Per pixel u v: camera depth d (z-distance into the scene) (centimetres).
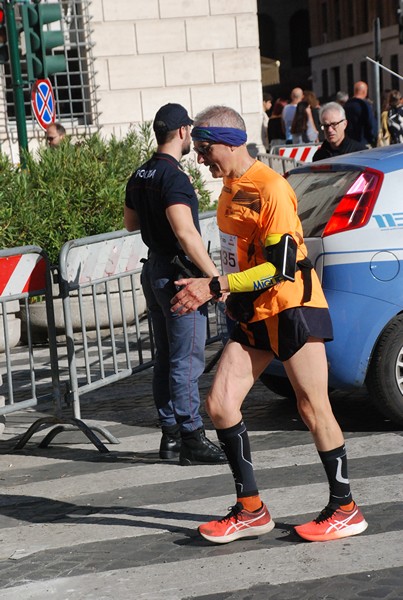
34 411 1035
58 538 681
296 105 2742
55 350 897
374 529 651
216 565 615
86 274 919
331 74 8325
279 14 8969
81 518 716
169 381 817
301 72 9075
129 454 866
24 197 1331
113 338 959
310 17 8619
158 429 935
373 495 715
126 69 2281
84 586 601
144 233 806
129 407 1021
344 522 639
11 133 2203
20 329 1303
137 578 606
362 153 895
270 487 749
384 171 846
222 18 2317
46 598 589
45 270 891
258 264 623
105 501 750
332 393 1008
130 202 818
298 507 702
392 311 830
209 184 2242
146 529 684
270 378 970
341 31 8012
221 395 634
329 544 632
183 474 800
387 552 615
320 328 618
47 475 826
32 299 1305
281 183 613
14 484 809
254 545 641
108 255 945
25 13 1512
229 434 639
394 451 813
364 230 830
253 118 2355
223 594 576
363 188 841
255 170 620
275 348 622
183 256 789
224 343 916
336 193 852
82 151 1433
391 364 839
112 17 2264
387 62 7181
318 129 2662
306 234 848
